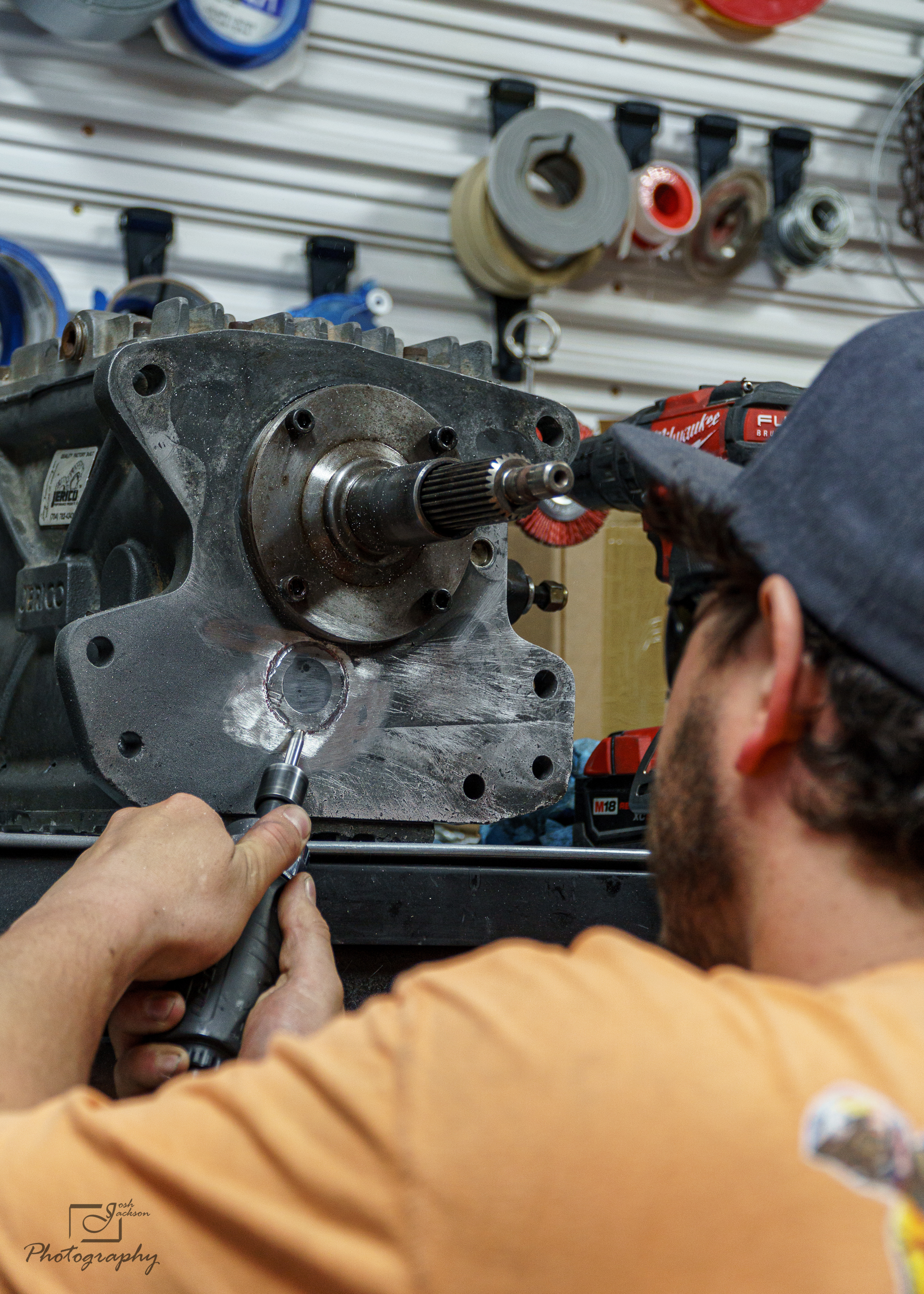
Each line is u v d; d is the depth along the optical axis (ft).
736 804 1.63
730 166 8.18
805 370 8.45
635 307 7.85
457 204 7.16
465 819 3.32
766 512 1.57
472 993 1.31
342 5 7.02
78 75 6.38
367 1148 1.22
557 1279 1.13
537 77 7.59
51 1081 1.83
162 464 2.88
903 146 8.61
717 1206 1.13
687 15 8.01
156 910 2.15
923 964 1.36
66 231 6.40
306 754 3.05
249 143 6.79
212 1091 1.36
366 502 2.97
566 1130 1.17
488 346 3.69
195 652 2.89
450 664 3.35
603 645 5.59
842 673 1.47
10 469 3.69
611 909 3.05
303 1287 1.23
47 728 3.38
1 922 2.53
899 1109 1.18
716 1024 1.25
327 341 3.15
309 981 2.43
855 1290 1.10
